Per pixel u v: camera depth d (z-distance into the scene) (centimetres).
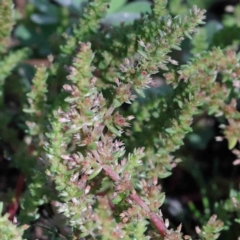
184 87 41
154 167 42
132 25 44
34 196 42
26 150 45
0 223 38
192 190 51
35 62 53
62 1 53
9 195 46
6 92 53
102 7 44
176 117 41
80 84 39
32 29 55
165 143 42
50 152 39
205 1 58
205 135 52
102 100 39
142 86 40
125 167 39
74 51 45
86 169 39
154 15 43
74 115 39
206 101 43
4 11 45
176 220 48
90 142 39
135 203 39
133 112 44
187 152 50
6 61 46
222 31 46
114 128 39
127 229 38
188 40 51
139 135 43
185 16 40
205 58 42
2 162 51
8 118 48
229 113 43
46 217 44
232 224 45
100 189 41
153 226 40
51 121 40
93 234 38
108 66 44
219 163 52
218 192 49
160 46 40
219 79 46
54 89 46
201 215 48
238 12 55
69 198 38
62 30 54
